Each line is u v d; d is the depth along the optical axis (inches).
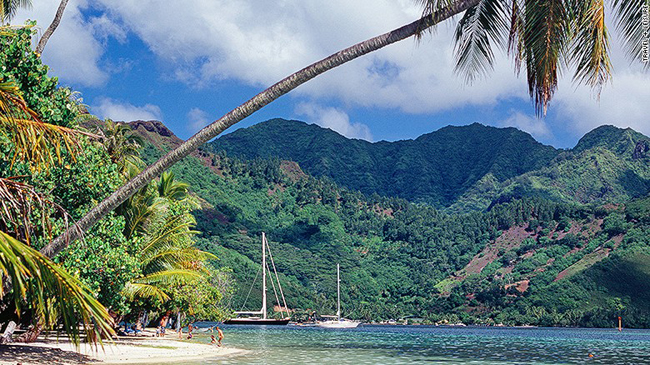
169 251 1312.7
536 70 402.0
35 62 718.5
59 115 721.6
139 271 968.3
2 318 946.7
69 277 302.2
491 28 436.8
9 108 410.9
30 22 719.1
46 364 823.7
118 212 1268.5
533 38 395.5
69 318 308.8
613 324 7027.6
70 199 768.3
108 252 859.4
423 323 7741.1
